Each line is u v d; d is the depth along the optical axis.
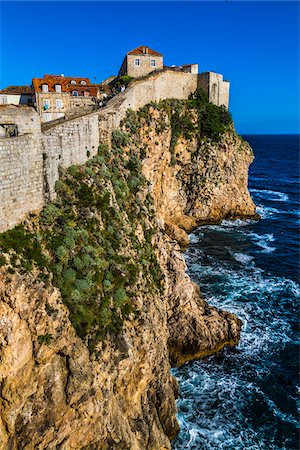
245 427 30.80
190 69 79.81
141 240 35.34
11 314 19.58
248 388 34.34
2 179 21.41
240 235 71.56
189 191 72.88
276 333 41.47
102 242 28.03
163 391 29.53
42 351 20.53
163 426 29.31
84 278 24.52
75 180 29.22
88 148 33.84
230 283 52.09
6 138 21.72
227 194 77.00
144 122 53.28
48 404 20.64
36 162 24.81
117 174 36.66
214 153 72.12
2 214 21.58
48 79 65.62
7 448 19.03
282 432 30.41
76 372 21.45
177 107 66.75
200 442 29.48
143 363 27.05
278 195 113.38
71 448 21.59
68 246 24.84
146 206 39.84
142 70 72.38
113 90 67.56
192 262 58.38
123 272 27.88
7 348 19.11
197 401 32.91
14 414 19.42
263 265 58.25
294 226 78.50
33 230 23.77
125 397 25.56
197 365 36.59
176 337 36.72
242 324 42.47
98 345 23.20
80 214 27.94
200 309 40.03
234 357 37.72
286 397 33.53
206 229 73.38
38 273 21.77
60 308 21.77
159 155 57.38
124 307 26.67
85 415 21.73
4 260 20.31
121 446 23.55
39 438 20.42
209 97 73.12
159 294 34.47
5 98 65.19
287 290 50.47
